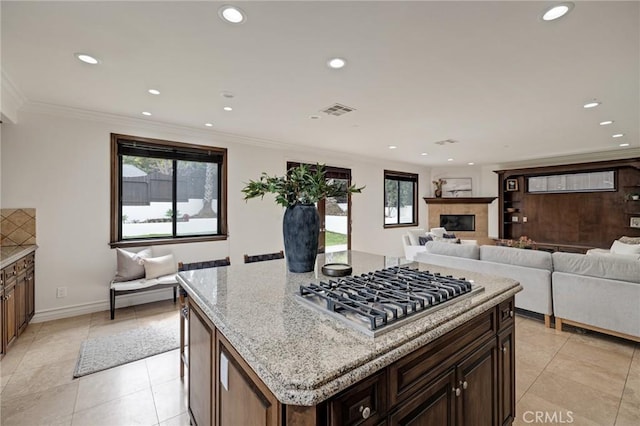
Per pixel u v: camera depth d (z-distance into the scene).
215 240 4.55
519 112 3.48
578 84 2.71
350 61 2.30
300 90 2.85
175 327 3.21
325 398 0.76
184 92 2.91
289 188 2.01
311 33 1.93
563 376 2.32
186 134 4.26
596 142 5.12
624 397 2.06
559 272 3.14
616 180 6.09
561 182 6.81
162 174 4.21
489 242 7.68
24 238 3.25
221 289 1.64
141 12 1.71
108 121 3.67
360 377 0.85
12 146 3.19
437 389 1.16
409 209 7.91
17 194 3.22
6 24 1.82
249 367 1.01
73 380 2.25
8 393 2.09
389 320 1.10
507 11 1.70
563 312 3.08
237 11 1.71
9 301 2.62
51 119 3.37
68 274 3.48
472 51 2.15
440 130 4.32
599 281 2.85
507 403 1.64
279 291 1.60
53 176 3.39
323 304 1.32
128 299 3.86
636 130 4.29
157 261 3.74
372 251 6.87
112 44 2.06
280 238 5.23
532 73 2.49
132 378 2.29
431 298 1.29
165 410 1.94
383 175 7.11
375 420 0.93
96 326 3.22
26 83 2.71
